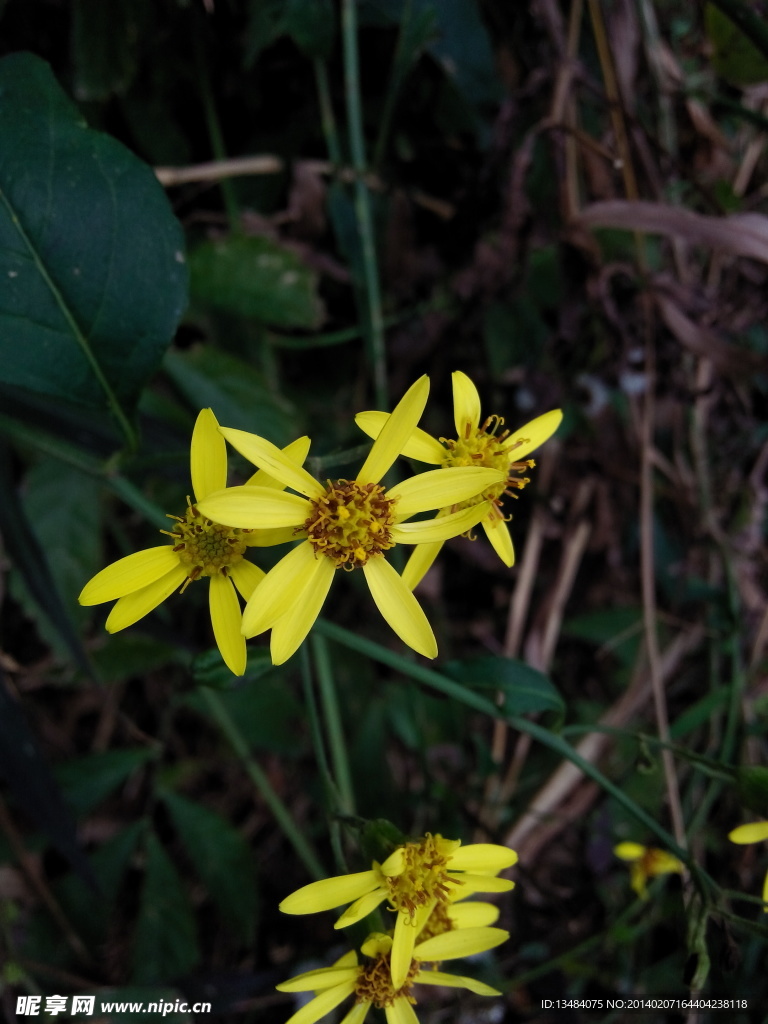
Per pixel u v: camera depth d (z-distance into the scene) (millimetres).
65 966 106
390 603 62
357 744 109
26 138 63
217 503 57
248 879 108
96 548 96
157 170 97
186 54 96
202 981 102
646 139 101
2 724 87
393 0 99
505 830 115
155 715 120
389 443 61
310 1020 68
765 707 119
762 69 93
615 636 120
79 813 105
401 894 64
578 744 118
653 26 102
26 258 64
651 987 114
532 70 104
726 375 105
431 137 107
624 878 117
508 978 115
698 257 111
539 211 106
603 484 118
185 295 68
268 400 99
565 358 112
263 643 72
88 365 67
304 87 103
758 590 123
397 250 110
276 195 108
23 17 91
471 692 73
